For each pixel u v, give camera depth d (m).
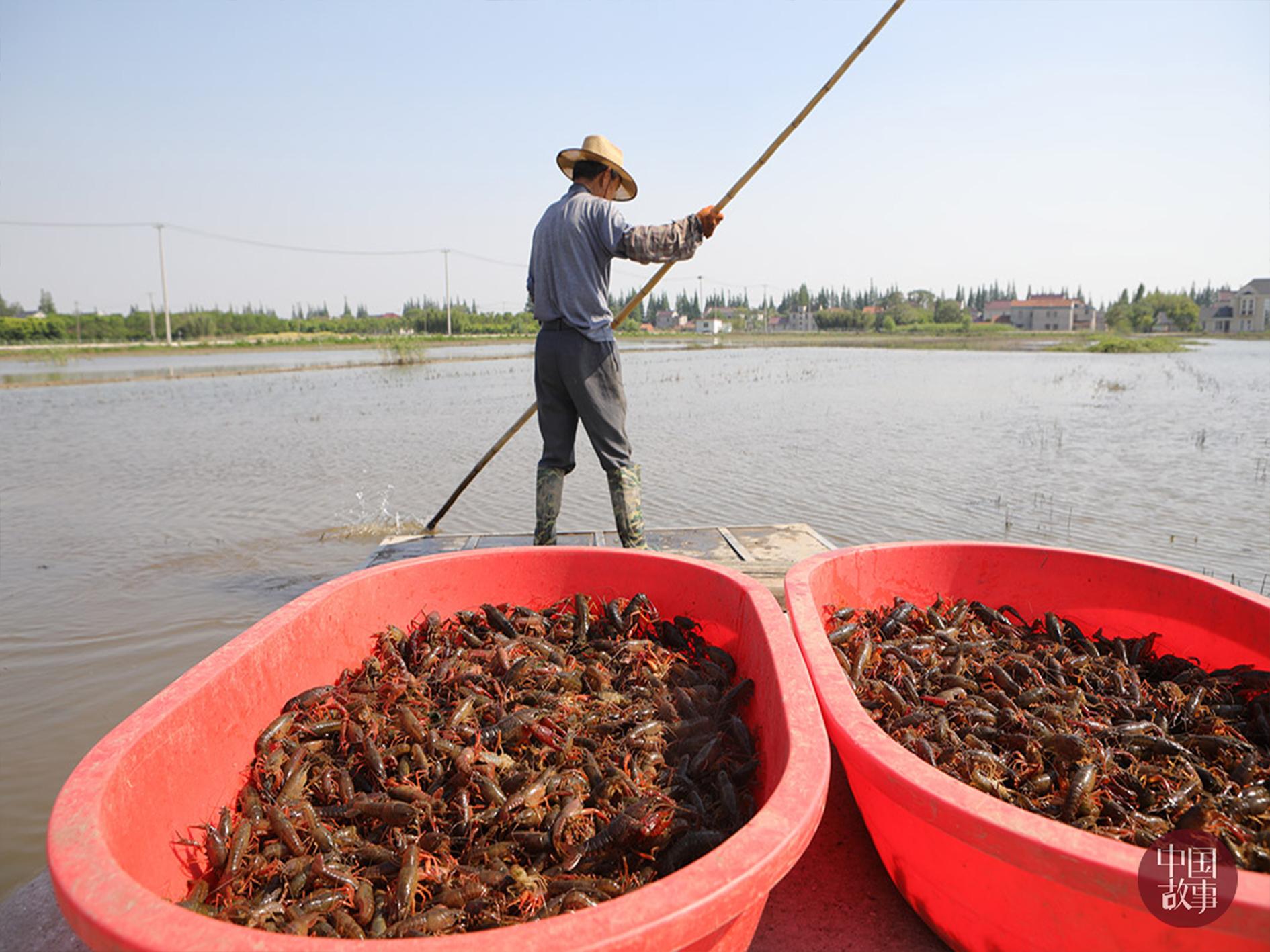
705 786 2.51
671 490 12.01
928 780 1.85
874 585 3.65
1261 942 1.44
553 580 3.78
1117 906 1.59
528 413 6.39
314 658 3.03
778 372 43.34
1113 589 3.40
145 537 9.80
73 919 1.37
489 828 2.34
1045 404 24.78
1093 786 2.30
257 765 2.55
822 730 1.99
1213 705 2.81
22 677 5.77
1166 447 15.98
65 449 17.30
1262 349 81.75
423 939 1.28
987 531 9.67
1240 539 9.24
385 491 12.32
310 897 2.04
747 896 1.44
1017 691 3.01
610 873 2.17
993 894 1.83
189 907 2.00
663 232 4.86
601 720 2.83
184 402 28.50
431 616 3.58
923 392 30.00
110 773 1.79
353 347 101.88
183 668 5.93
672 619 3.57
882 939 2.20
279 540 9.61
